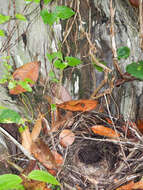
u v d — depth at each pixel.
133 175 0.26
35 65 0.29
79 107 0.30
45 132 0.31
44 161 0.26
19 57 0.32
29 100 0.32
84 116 0.32
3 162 0.29
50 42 0.32
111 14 0.30
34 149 0.27
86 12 0.32
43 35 0.32
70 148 0.29
